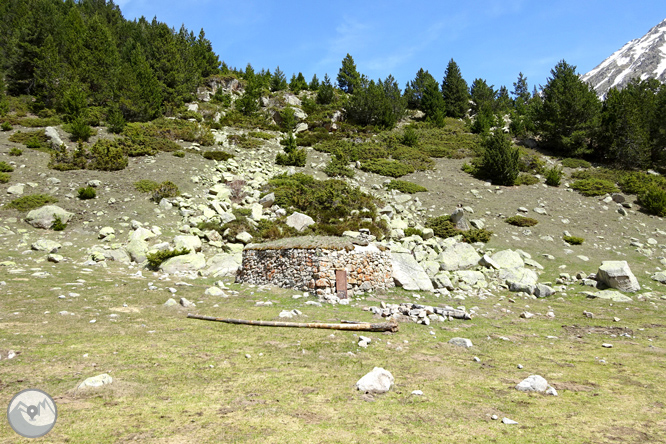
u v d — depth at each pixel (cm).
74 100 3603
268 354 782
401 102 5684
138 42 5709
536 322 1256
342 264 1517
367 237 2173
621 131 3850
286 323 998
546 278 1917
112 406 509
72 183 2511
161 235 2091
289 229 2302
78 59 4278
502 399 614
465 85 6656
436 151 4281
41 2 5100
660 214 2808
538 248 2323
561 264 2097
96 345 751
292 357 771
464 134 5031
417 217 2762
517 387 665
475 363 806
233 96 5791
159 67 4769
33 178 2511
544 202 3034
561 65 4597
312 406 549
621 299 1580
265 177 3159
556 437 485
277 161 3588
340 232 2345
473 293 1700
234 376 653
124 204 2380
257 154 3722
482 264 2030
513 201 3053
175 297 1258
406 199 3014
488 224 2659
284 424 486
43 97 4012
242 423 482
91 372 617
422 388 648
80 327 862
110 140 3275
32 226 2036
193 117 4384
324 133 4531
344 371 710
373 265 1658
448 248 2147
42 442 409
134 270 1697
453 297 1606
